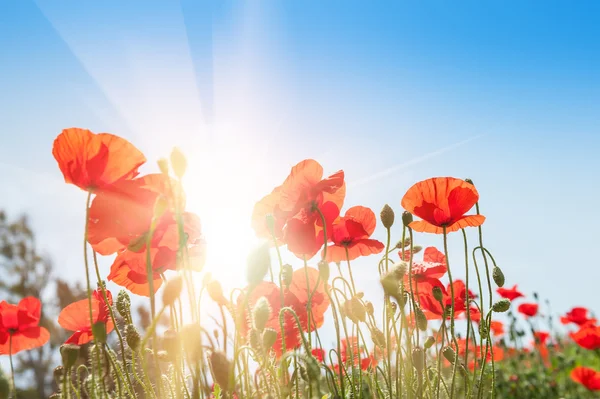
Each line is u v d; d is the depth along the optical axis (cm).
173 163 52
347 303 62
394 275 58
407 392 63
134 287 66
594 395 156
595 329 137
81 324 68
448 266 66
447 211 67
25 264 443
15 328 80
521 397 150
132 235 59
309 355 53
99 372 57
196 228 60
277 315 65
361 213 74
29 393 371
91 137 57
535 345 169
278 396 58
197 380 52
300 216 67
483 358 67
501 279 69
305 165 67
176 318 60
